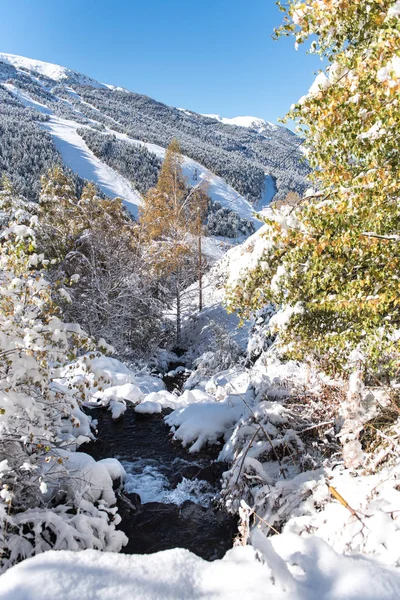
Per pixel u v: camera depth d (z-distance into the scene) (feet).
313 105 11.78
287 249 16.05
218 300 81.71
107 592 6.70
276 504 16.17
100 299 59.77
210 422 29.35
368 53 10.85
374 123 11.35
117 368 44.01
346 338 15.72
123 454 28.43
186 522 21.11
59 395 18.07
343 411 14.57
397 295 12.75
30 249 16.21
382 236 12.55
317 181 14.92
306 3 10.76
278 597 6.32
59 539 15.37
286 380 24.95
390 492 11.91
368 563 7.23
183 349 75.97
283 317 17.26
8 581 7.04
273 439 21.53
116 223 66.64
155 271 71.00
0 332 15.62
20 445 17.67
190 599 6.59
